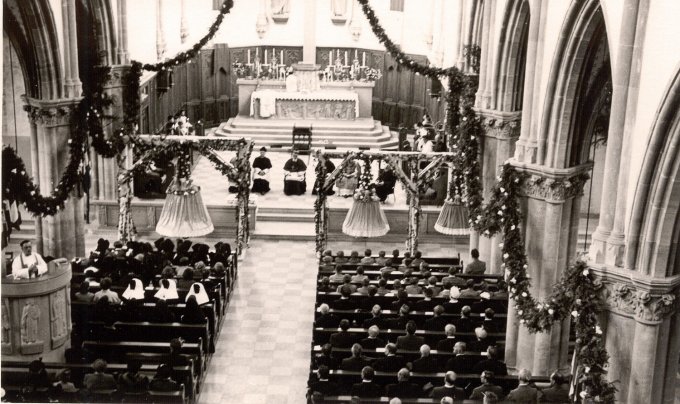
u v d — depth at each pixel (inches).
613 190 613.0
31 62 971.3
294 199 1315.2
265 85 1685.5
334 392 703.7
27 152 1284.4
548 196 784.9
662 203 579.5
